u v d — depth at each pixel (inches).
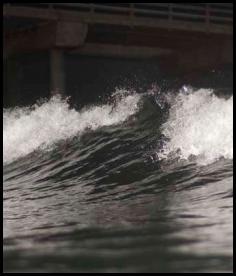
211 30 5255.9
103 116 2874.0
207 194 1612.9
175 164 2032.5
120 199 1680.6
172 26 5049.2
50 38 4603.8
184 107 2519.7
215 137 2100.1
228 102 2300.7
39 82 5728.3
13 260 959.0
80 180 2074.3
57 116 3026.6
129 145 2388.0
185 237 1090.1
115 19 4790.8
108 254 975.0
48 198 1798.7
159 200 1593.3
